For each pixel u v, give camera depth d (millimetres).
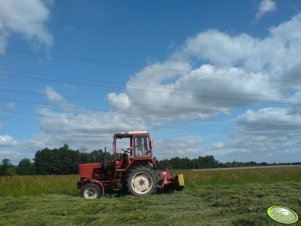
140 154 15109
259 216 8219
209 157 73875
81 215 9742
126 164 15242
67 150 56875
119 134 15305
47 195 15711
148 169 14570
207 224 7957
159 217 8961
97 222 8812
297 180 21547
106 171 15469
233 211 9250
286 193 12867
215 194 13164
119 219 8945
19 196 16016
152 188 14445
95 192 14430
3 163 69062
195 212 9461
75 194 16172
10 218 9930
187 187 16984
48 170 56219
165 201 11852
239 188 15172
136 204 11219
